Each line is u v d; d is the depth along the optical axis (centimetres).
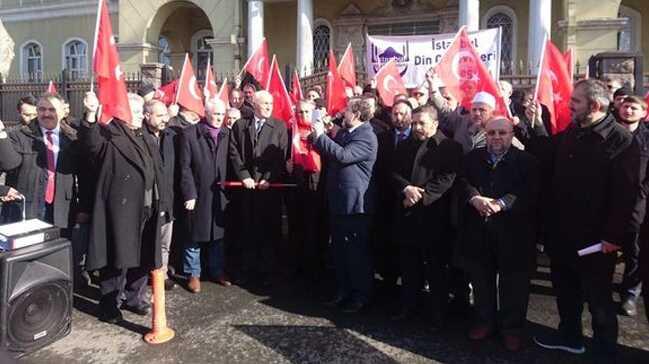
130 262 419
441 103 545
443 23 1648
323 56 1800
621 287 478
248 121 543
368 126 457
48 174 487
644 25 1545
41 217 486
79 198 471
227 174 538
